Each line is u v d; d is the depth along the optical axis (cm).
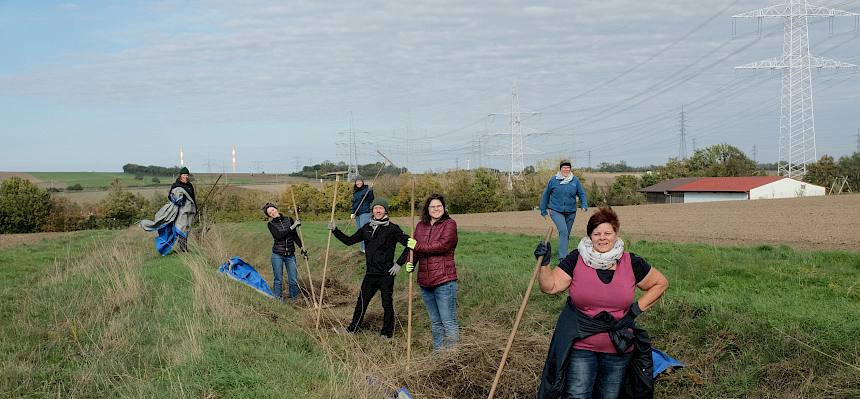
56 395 649
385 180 5397
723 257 1170
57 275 1323
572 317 525
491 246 1638
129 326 887
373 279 955
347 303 1195
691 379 672
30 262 1672
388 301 954
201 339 790
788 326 687
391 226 966
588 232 522
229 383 659
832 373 610
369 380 689
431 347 871
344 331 929
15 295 1152
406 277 1284
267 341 815
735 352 691
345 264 1571
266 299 1134
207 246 1717
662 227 2347
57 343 831
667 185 7075
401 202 5269
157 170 12212
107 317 964
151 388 642
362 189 1638
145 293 1105
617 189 7081
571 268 529
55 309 998
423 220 814
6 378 684
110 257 1480
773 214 2817
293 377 676
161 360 758
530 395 666
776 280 930
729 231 2041
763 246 1307
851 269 988
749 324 710
